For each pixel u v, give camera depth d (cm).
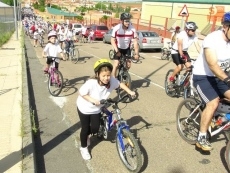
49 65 712
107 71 354
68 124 525
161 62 1317
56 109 605
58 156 411
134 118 561
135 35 687
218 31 361
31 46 1809
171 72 717
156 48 1734
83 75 952
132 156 370
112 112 388
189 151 433
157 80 905
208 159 412
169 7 3175
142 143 454
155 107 629
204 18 2325
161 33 2236
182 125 478
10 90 692
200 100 435
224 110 383
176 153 426
